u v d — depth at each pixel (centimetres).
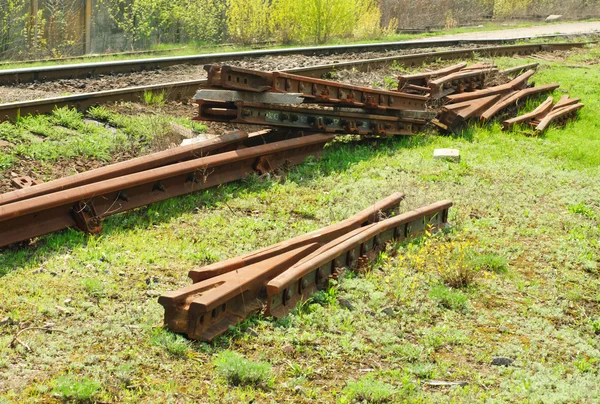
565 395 589
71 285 701
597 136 1625
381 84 1800
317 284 741
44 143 1095
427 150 1359
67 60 2236
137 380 552
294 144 1157
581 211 1105
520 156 1399
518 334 709
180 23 3359
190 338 614
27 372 547
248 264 713
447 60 2203
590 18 4725
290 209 996
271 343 631
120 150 1145
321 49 2223
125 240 830
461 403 562
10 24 2750
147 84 1589
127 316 645
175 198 973
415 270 825
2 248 784
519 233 993
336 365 610
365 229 821
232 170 1066
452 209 1052
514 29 3919
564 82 2045
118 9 3216
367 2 3609
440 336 679
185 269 770
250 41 3203
